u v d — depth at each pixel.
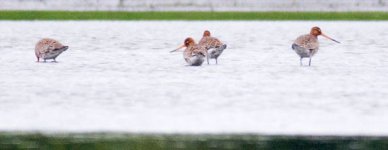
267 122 26.42
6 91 31.44
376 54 42.62
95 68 37.38
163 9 75.75
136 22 63.69
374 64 38.84
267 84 33.03
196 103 29.27
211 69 36.97
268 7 77.06
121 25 60.72
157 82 33.44
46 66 38.00
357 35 52.69
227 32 55.09
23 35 52.25
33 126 25.89
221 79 34.16
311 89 31.98
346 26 60.06
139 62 39.38
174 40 49.72
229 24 62.00
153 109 28.27
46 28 57.72
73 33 53.94
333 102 29.39
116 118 26.97
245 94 30.92
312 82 33.56
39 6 77.06
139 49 44.81
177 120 26.69
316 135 24.78
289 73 35.88
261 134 24.92
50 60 40.12
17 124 26.14
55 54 39.28
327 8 76.75
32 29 56.84
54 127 25.77
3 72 36.06
